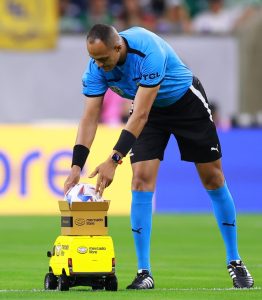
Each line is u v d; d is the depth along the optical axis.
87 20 75.06
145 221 25.47
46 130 54.44
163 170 57.03
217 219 26.84
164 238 43.06
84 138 25.31
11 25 66.94
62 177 54.56
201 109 26.03
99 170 23.84
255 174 57.72
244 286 25.84
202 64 70.06
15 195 54.22
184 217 53.81
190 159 26.48
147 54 24.27
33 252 36.53
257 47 70.19
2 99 67.50
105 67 24.06
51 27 67.69
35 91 67.88
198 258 35.12
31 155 54.34
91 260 23.27
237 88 70.19
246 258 34.91
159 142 25.81
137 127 24.19
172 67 25.53
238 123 61.16
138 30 24.75
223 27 76.44
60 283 23.62
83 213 23.33
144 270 25.25
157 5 77.00
